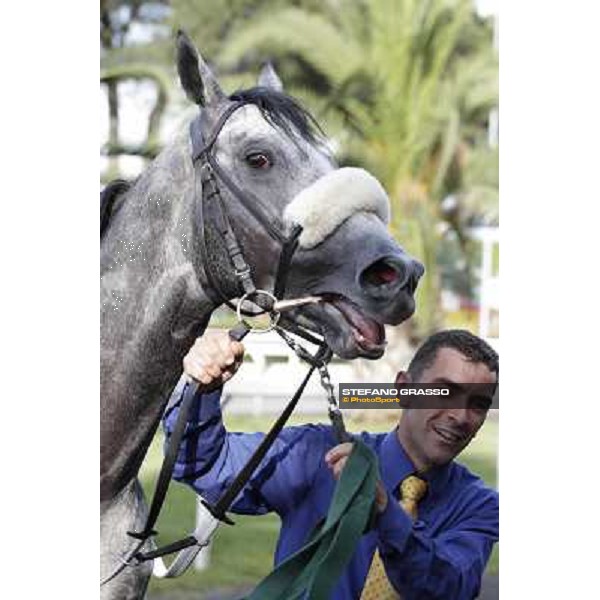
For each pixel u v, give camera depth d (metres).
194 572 4.36
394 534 3.20
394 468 3.73
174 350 3.11
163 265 3.07
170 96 3.99
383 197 2.98
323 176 2.96
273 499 3.50
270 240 2.95
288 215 2.93
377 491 3.17
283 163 2.97
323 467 3.54
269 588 2.95
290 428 3.59
